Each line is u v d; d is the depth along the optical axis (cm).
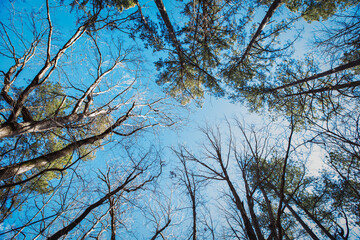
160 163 682
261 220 661
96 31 739
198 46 933
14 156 529
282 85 1029
